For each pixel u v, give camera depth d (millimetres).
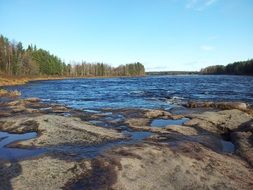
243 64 151625
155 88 58000
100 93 47219
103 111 25453
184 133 16688
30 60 117562
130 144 13641
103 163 11023
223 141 16031
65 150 13086
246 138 15258
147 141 14484
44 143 14422
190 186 9742
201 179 10211
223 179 10367
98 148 13383
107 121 20422
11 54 104812
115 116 22594
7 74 98750
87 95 43906
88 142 14531
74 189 9367
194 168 10984
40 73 128500
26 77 108625
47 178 10133
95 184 9602
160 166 10891
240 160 12523
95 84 77938
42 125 17625
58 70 144000
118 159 11289
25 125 18156
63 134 15875
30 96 42125
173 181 9977
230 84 65875
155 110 24141
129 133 16875
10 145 14258
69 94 45938
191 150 12828
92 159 11477
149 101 34531
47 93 47875
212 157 12328
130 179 9883
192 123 19062
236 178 10578
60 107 28344
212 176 10500
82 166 10938
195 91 47781
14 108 26609
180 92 46406
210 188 9695
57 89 57531
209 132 17484
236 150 13883
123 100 36094
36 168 10945
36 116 20219
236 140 15281
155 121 20797
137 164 10938
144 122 19953
